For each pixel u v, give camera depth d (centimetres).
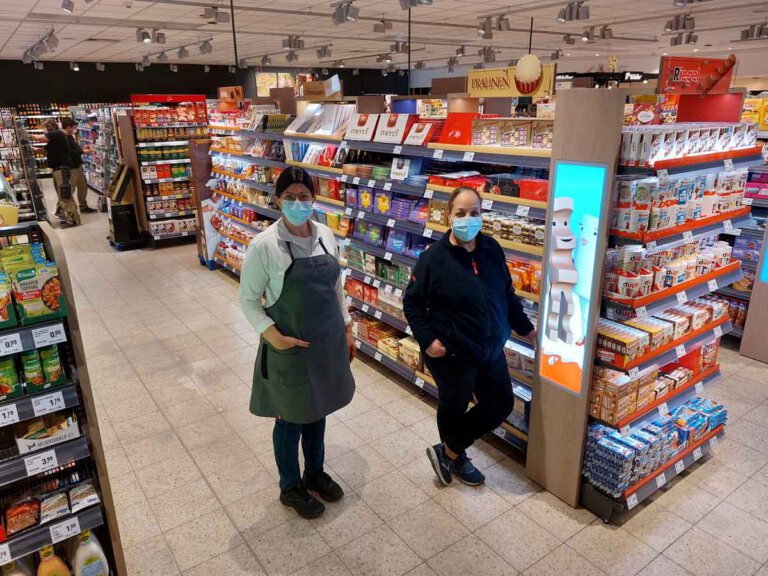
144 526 280
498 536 271
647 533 271
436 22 1312
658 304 256
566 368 275
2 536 194
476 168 384
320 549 264
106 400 406
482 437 354
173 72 2086
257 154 603
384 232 424
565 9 1043
